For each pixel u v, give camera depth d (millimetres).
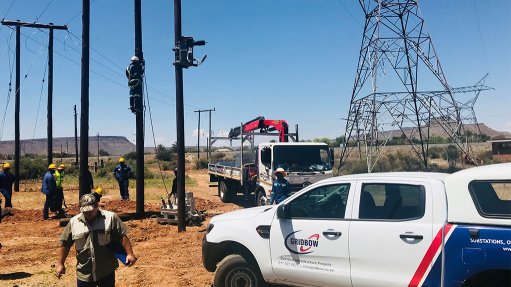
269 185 15172
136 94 14273
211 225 6555
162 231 12680
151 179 36625
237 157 20156
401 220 5082
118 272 8312
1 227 13602
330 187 5781
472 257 4539
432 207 4898
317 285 5578
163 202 14141
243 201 20625
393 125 24250
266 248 5965
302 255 5680
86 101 14758
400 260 4961
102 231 4953
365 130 24953
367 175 5652
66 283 7750
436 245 4750
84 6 14789
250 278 6156
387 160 32500
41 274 8344
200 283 7551
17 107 26516
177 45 12352
